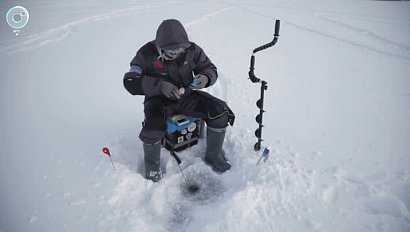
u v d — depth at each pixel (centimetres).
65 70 446
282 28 753
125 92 386
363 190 230
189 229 199
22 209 207
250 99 375
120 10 854
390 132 319
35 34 595
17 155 261
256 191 219
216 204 217
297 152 275
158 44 215
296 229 198
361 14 954
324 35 697
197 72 248
